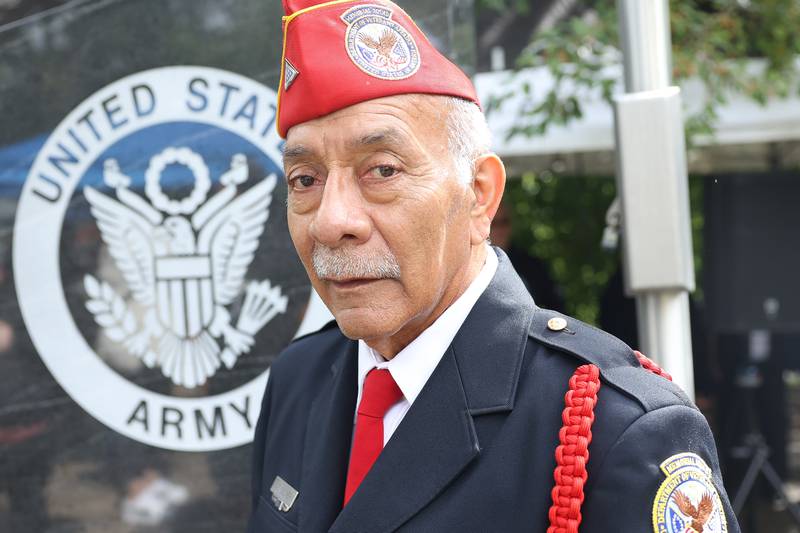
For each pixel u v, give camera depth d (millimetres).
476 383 1100
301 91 1050
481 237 1134
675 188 1554
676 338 1584
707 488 989
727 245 4227
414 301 1058
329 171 1047
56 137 1758
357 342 1258
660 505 967
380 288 1050
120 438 1764
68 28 1746
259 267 1753
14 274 1764
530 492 1037
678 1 3945
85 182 1761
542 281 4711
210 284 1753
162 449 1761
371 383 1171
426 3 1682
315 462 1213
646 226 1560
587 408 1022
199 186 1753
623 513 971
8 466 1771
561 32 3996
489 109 3816
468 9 1709
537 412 1070
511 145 3805
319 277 1079
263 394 1604
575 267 5613
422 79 1046
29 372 1768
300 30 1062
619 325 4473
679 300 1590
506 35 4090
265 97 1736
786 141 4363
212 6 1737
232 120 1745
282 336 1749
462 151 1081
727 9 3994
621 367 1097
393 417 1157
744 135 3854
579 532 1004
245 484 1756
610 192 5457
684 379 1582
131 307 1762
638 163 1560
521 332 1135
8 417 1769
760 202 4199
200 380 1757
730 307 4234
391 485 1079
